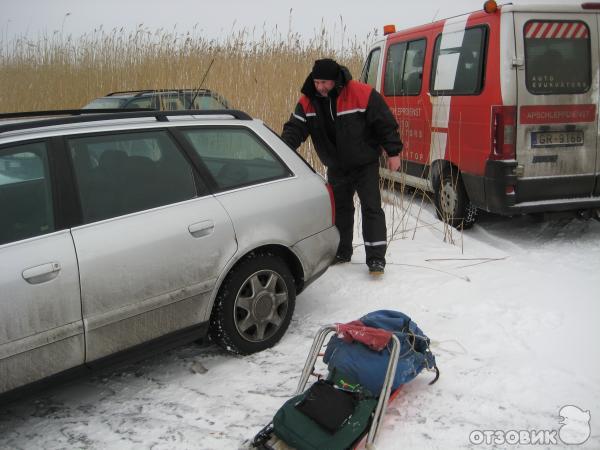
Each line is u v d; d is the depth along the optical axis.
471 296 4.46
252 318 3.64
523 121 5.38
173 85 9.94
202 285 3.36
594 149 5.57
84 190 3.06
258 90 9.59
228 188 3.60
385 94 7.83
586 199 5.61
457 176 6.15
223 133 3.74
